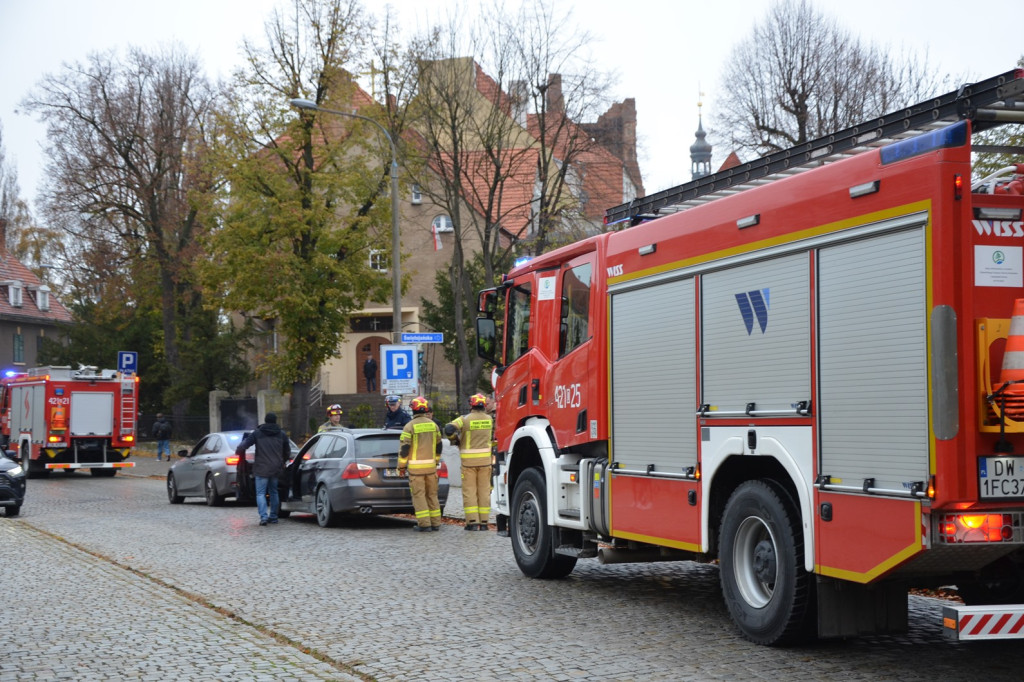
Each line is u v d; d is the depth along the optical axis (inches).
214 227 1533.0
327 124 1512.1
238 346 1814.7
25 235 2397.9
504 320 476.7
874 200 260.5
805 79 1615.4
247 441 706.8
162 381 1939.0
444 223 2079.2
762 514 300.4
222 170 1486.2
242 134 1487.5
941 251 240.5
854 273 267.1
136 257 1898.4
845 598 281.4
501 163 1585.9
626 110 1705.2
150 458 1696.6
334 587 423.2
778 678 265.7
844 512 267.4
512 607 375.6
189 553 538.0
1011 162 269.7
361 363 2133.4
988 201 246.2
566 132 1561.3
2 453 793.6
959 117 260.7
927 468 242.2
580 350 404.2
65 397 1298.0
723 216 320.2
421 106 1509.6
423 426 650.2
